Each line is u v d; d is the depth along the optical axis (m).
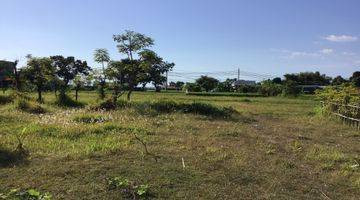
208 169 9.70
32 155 10.48
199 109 21.86
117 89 25.31
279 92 72.31
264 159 11.12
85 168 9.35
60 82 28.98
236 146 12.77
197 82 93.00
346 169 10.48
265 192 8.38
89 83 29.48
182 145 12.38
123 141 12.59
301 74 108.56
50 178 8.70
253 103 41.47
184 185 8.50
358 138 16.23
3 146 11.26
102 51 25.16
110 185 8.20
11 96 24.16
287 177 9.49
